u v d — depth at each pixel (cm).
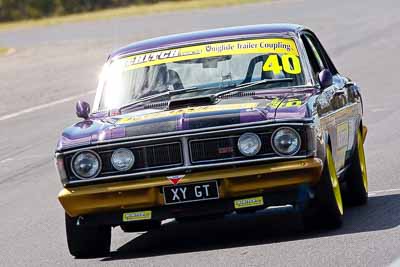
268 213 3475
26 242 3422
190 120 2823
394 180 3941
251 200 2800
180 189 2803
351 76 7950
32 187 4803
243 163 2784
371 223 3041
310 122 2786
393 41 10256
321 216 2928
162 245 3097
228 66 3155
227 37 3247
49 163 5522
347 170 3453
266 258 2644
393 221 3044
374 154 4656
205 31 3362
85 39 15100
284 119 2781
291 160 2778
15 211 4169
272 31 3244
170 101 3002
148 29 15412
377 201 3506
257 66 3141
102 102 3209
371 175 4109
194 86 3131
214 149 2800
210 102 2988
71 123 7075
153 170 2820
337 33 11700
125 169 2838
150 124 2848
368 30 11644
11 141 6556
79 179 2867
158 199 2827
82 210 2872
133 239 3300
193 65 3186
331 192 2886
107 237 3055
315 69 3294
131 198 2834
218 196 2795
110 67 3297
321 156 2841
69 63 11725
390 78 7600
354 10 14662
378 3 15512
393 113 5962
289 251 2706
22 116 7806
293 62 3141
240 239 3022
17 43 16012
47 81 10125
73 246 3002
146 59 3259
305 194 2798
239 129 2783
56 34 17150
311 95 2992
